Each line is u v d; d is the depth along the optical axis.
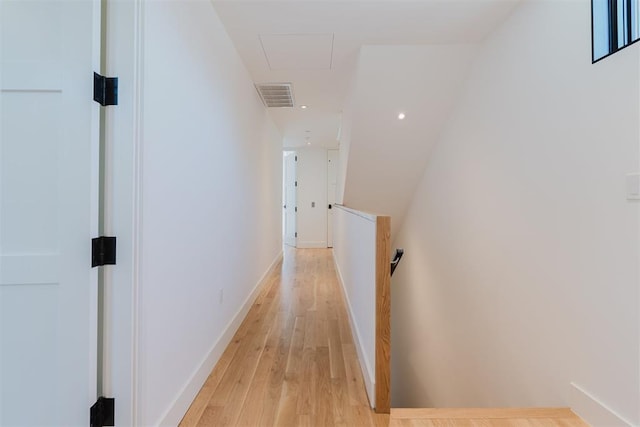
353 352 2.25
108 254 1.14
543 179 1.70
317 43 2.46
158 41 1.29
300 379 1.89
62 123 1.07
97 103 1.11
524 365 1.84
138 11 1.16
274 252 5.04
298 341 2.43
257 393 1.74
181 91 1.52
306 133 5.57
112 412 1.14
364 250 2.03
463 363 2.62
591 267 1.40
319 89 3.39
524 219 1.86
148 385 1.22
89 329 1.09
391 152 3.51
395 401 4.77
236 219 2.56
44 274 1.07
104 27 1.15
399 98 2.93
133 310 1.15
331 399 1.69
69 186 1.07
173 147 1.44
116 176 1.14
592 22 1.38
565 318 1.54
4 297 1.07
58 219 1.07
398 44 2.48
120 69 1.14
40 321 1.07
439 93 2.87
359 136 3.32
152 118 1.24
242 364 2.06
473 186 2.52
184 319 1.56
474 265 2.46
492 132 2.25
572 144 1.50
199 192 1.75
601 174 1.35
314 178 7.37
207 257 1.89
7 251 1.06
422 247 3.76
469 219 2.57
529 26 1.84
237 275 2.62
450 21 2.16
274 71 2.94
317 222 7.41
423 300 3.69
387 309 1.59
